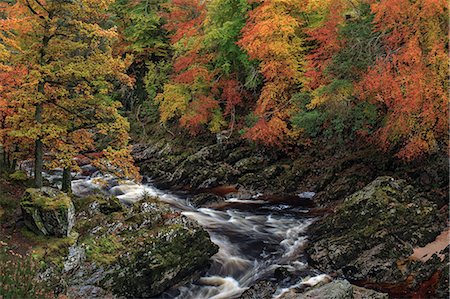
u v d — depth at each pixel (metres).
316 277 12.60
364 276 12.27
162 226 13.23
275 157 22.19
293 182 20.38
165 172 24.44
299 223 16.69
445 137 15.66
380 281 12.04
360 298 10.70
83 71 13.92
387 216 13.71
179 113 26.83
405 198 14.59
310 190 19.91
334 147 20.73
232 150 23.66
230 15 24.34
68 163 14.52
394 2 13.76
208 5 25.20
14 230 12.25
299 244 14.85
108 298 11.09
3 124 14.50
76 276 11.23
